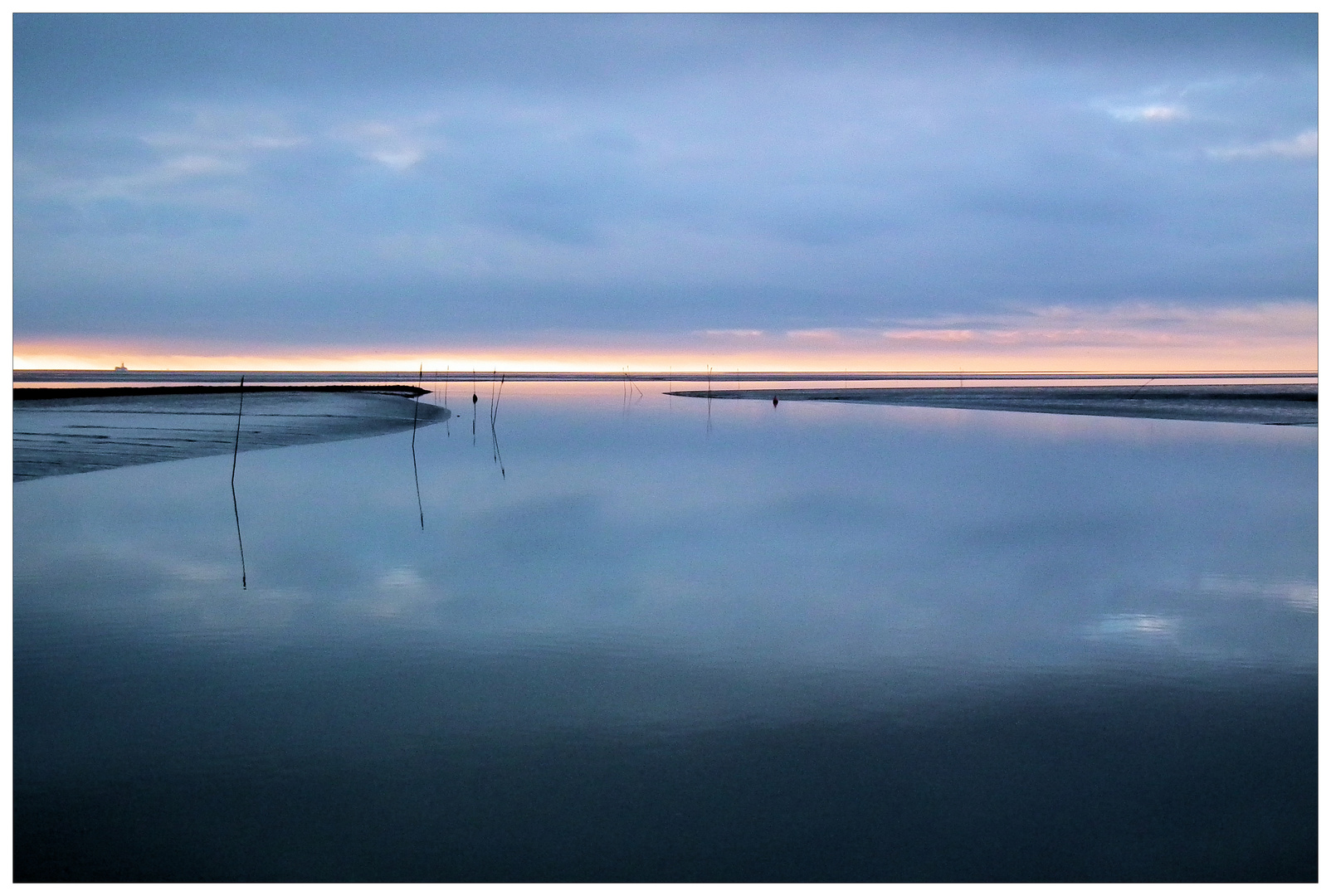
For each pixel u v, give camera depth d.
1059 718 6.43
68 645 8.05
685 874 4.63
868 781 5.54
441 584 10.31
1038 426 34.69
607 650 7.99
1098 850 4.80
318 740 6.09
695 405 56.06
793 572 10.92
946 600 9.63
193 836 4.94
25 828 5.01
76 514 14.58
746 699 6.80
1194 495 16.75
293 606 9.35
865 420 40.34
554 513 15.15
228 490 17.34
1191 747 5.95
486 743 6.05
